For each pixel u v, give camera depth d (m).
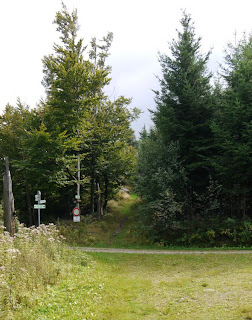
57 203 31.27
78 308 6.84
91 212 28.50
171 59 22.56
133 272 12.49
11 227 10.94
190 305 7.24
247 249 16.98
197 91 21.16
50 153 22.03
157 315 6.75
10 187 11.16
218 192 20.20
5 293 6.16
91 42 28.31
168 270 12.66
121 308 7.16
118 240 22.92
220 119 20.62
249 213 21.16
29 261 8.22
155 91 22.67
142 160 22.70
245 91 18.92
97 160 27.23
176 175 20.45
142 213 21.84
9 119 27.36
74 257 12.51
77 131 24.78
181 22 22.92
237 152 17.84
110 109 27.33
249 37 21.64
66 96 22.81
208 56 22.69
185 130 20.97
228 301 7.22
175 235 20.61
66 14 24.59
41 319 5.87
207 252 16.27
